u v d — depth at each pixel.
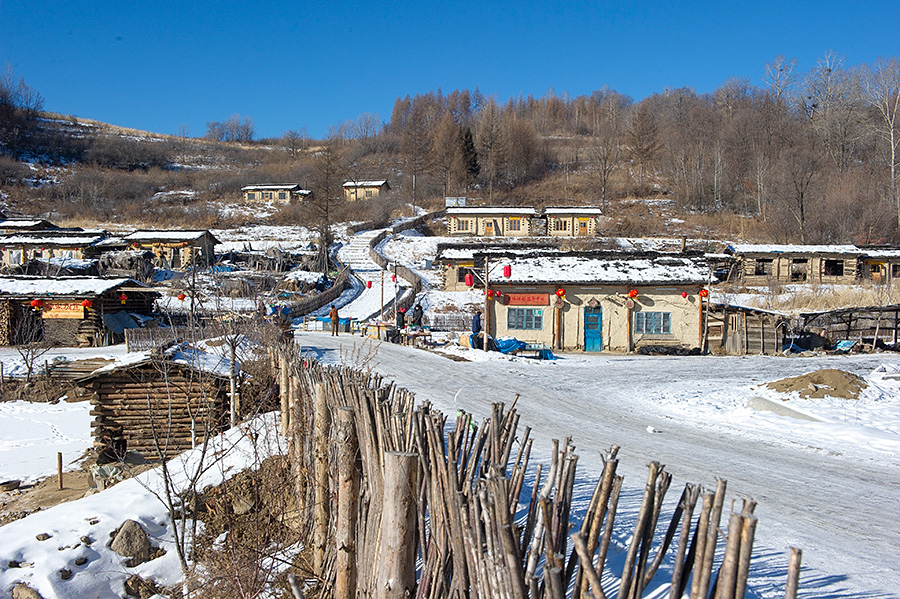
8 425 21.08
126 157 112.00
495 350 27.84
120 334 32.66
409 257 63.12
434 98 173.00
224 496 8.66
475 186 105.88
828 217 63.56
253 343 16.62
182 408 14.19
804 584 6.29
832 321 32.81
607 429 14.66
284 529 8.35
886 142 73.00
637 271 30.89
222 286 38.66
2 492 15.10
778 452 12.63
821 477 10.82
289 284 45.97
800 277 50.38
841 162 75.88
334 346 27.78
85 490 14.75
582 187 100.31
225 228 76.00
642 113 107.38
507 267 30.62
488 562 3.66
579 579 3.47
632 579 3.48
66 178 96.38
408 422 5.05
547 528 3.45
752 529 2.89
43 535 8.02
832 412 15.84
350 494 5.88
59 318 31.84
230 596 6.78
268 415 12.91
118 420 14.29
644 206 87.75
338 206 83.69
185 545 8.30
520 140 111.50
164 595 7.60
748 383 20.98
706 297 30.30
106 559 7.93
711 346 30.39
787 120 94.81
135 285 34.47
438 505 4.48
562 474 3.82
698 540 3.10
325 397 6.86
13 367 26.56
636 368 24.05
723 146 92.62
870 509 9.15
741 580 2.89
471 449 4.94
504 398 18.05
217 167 118.94
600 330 30.34
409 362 23.92
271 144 154.88
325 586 6.34
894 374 19.67
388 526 4.81
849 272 49.66
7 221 62.31
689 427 15.08
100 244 52.50
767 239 69.44
